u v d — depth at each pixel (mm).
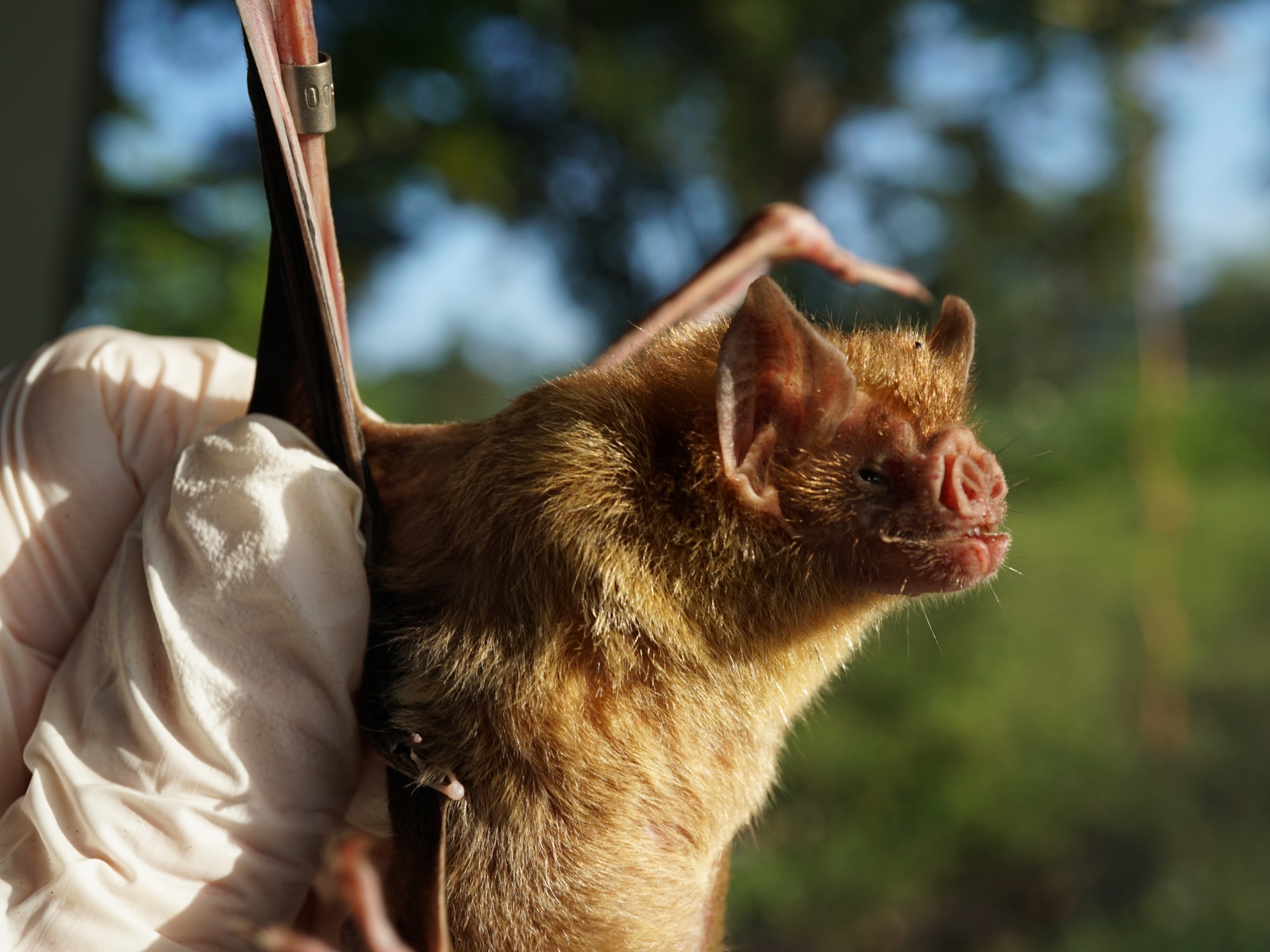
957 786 646
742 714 205
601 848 198
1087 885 593
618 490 201
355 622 199
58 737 196
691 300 246
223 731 194
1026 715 703
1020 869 609
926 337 217
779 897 581
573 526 198
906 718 689
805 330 202
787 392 205
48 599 206
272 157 201
